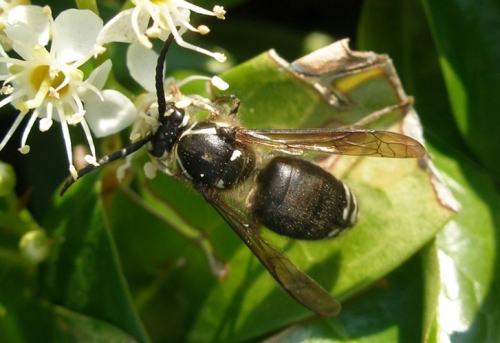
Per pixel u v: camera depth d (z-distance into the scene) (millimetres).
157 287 140
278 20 152
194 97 127
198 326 138
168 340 138
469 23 137
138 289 140
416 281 131
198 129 125
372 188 132
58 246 134
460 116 138
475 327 131
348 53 131
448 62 137
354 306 132
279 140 127
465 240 134
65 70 122
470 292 132
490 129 138
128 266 140
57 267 135
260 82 132
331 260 132
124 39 122
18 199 136
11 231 136
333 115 133
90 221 133
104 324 133
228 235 138
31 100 122
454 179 137
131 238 139
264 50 150
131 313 132
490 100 137
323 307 124
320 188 125
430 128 141
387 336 131
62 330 134
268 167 127
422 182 130
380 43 143
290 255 133
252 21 152
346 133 126
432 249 130
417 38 143
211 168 124
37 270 135
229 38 150
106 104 125
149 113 125
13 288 136
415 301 131
